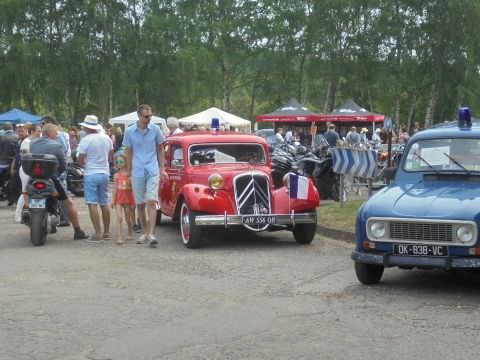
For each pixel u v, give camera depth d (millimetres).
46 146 11992
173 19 50000
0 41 47875
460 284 8586
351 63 50375
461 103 48906
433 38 49062
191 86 52469
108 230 12422
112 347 6043
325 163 17969
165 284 8641
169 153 13000
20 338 6336
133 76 49688
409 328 6582
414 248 7848
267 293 8117
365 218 8172
